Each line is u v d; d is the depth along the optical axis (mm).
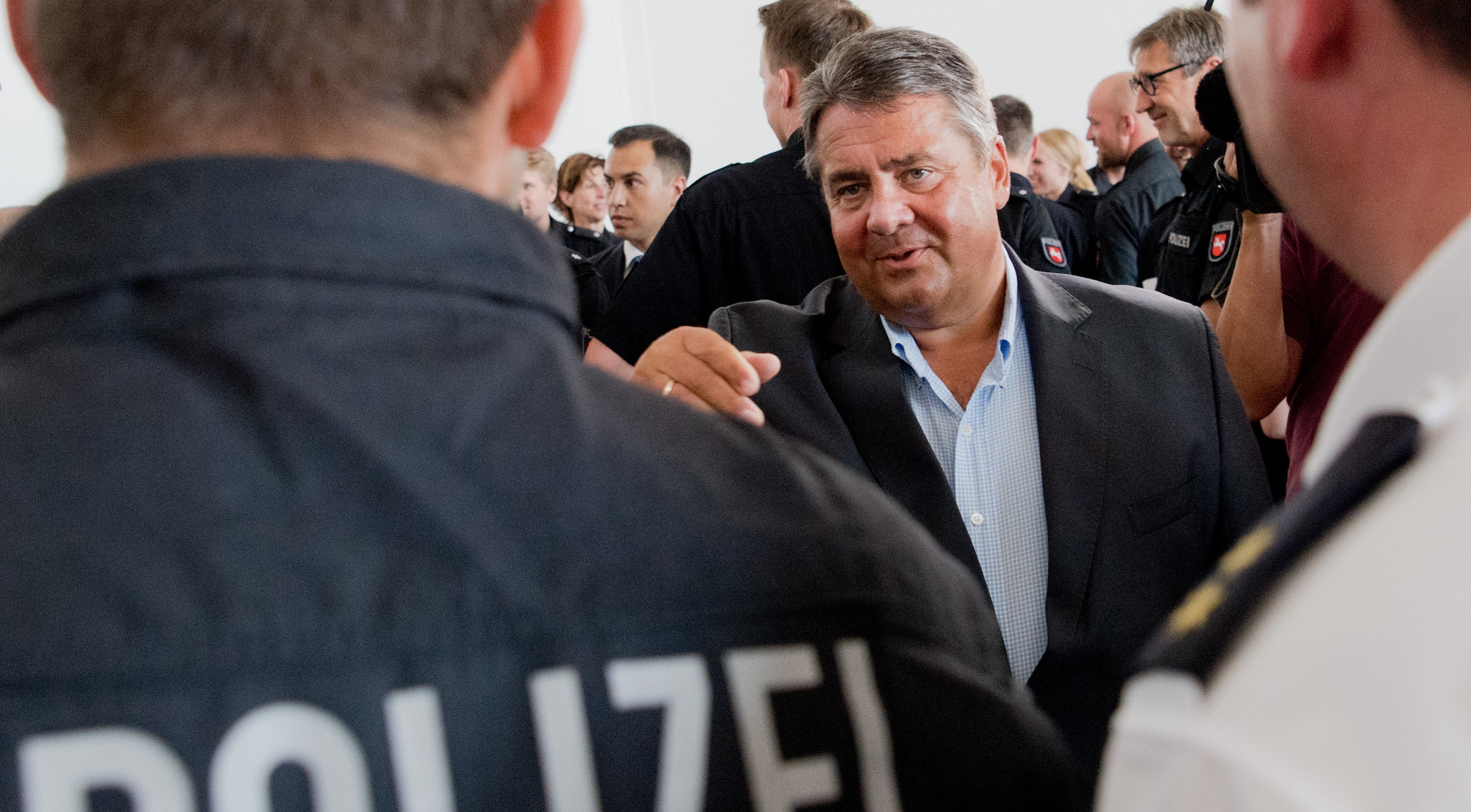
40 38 472
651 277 2277
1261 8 510
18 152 3199
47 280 449
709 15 8391
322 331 454
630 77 8531
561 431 486
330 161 463
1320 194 512
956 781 531
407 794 433
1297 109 494
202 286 448
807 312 1597
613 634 471
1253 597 381
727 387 1139
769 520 521
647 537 488
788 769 492
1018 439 1457
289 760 422
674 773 473
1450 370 405
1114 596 1370
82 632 409
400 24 470
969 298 1444
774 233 2227
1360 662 346
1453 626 337
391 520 444
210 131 463
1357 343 1693
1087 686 1353
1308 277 1812
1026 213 2607
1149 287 2838
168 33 452
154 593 417
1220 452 1473
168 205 446
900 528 577
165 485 425
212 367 443
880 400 1448
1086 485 1397
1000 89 7766
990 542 1444
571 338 542
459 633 446
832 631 514
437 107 490
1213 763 362
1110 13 7523
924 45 1411
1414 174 468
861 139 1399
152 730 410
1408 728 336
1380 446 381
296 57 456
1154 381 1457
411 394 459
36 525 416
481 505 460
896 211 1382
